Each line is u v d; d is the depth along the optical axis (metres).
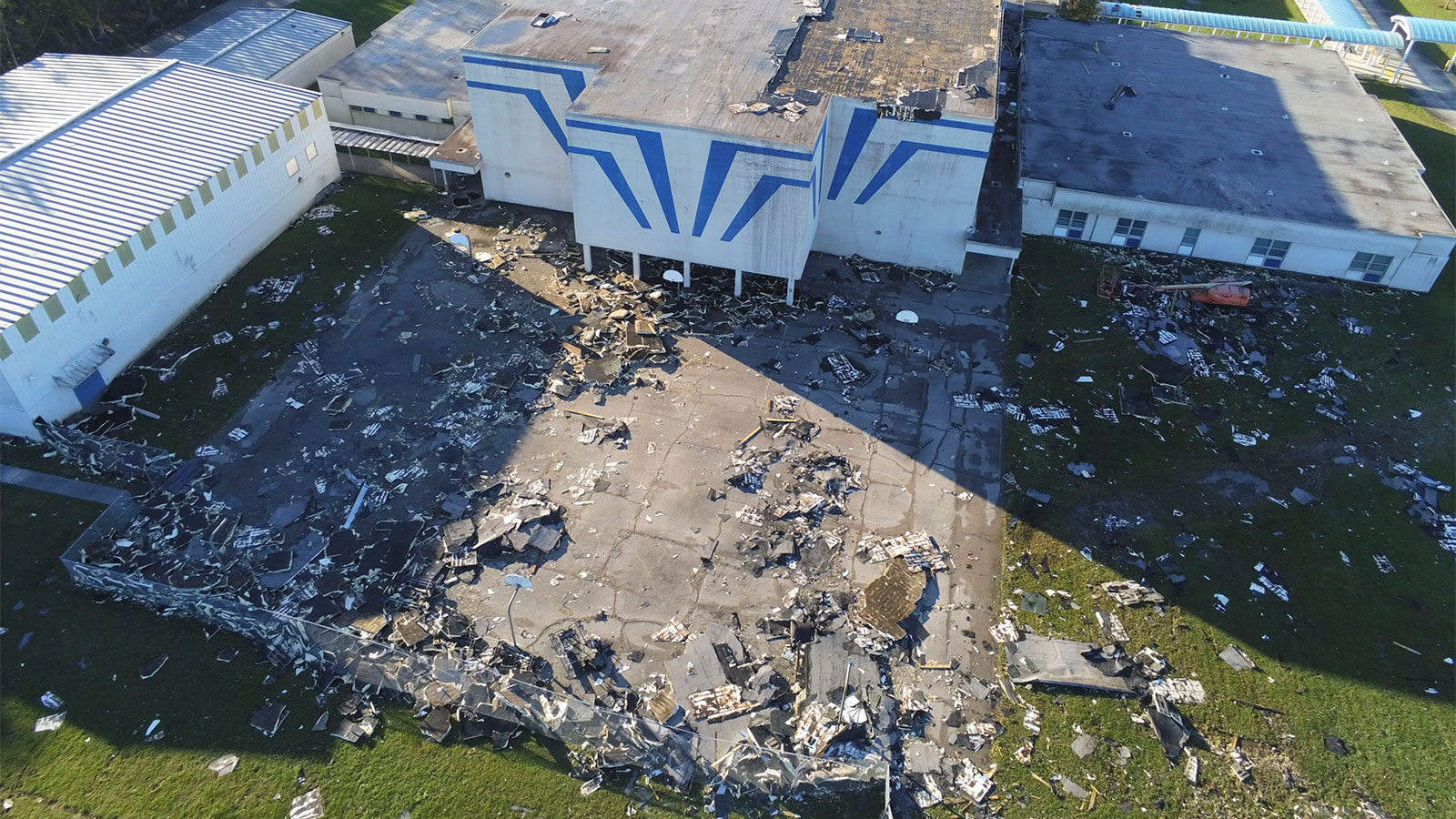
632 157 34.94
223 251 37.16
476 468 30.44
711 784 22.62
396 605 26.17
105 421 31.19
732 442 31.83
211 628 25.52
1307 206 40.38
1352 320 38.44
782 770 22.64
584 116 34.25
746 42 40.16
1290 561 28.75
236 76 40.62
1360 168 43.12
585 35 40.28
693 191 35.25
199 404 32.25
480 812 22.03
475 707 23.66
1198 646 26.23
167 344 34.59
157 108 37.59
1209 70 51.38
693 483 30.28
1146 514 30.00
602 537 28.42
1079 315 38.12
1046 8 60.19
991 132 35.28
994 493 30.50
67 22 49.72
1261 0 66.50
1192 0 66.12
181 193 34.38
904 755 23.41
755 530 28.89
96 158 34.53
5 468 29.52
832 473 30.83
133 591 25.98
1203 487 31.03
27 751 22.73
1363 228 38.94
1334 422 33.75
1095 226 41.78
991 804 22.55
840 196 38.84
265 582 26.55
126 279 32.53
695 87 36.47
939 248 39.50
